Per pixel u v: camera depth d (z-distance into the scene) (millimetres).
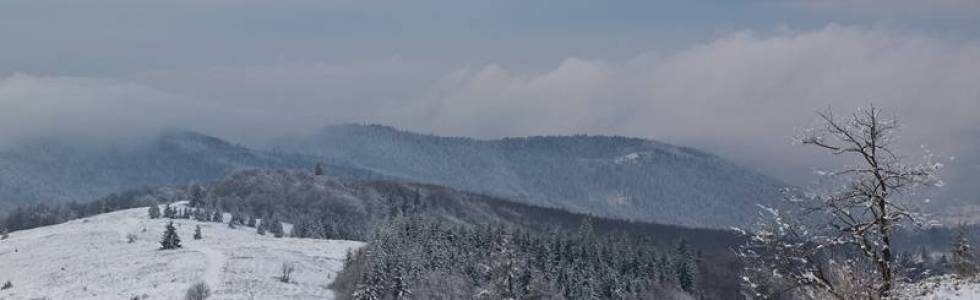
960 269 27203
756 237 18984
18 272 117625
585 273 117688
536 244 119688
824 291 18547
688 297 123812
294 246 140375
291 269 111625
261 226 184875
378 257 94375
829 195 18828
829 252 18891
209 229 176000
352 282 101438
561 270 113750
